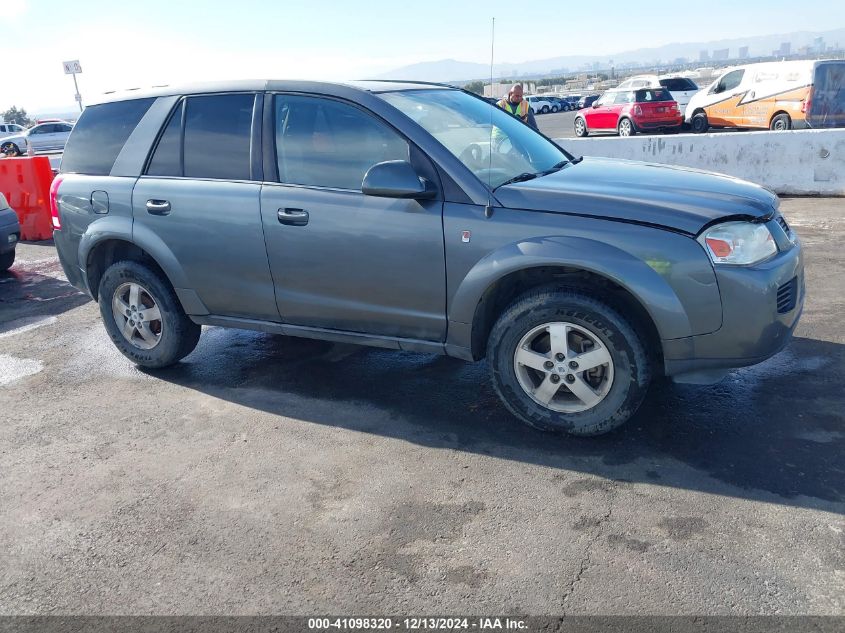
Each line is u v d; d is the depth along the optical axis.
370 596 2.58
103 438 3.96
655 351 3.65
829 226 8.10
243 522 3.08
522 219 3.46
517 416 3.74
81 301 6.89
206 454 3.71
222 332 5.68
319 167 3.96
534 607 2.47
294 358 5.02
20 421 4.23
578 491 3.17
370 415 4.05
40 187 10.00
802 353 4.55
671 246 3.24
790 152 10.02
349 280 3.92
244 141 4.20
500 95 10.12
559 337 3.51
